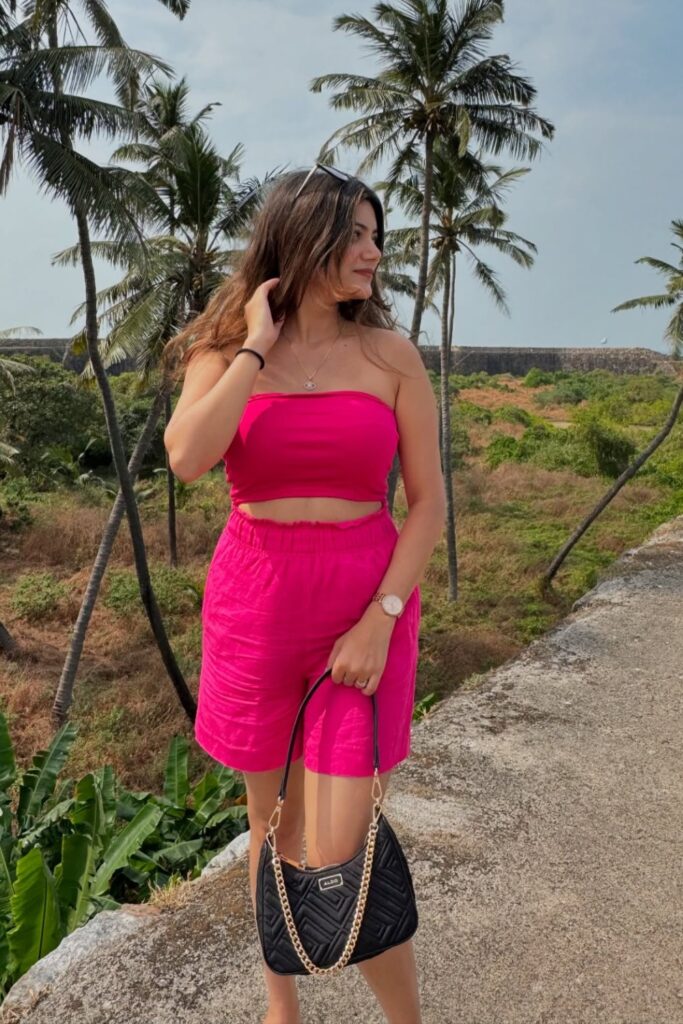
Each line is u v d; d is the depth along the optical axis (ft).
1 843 15.55
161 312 45.16
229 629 4.60
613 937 6.88
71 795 21.04
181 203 43.16
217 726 4.76
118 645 45.83
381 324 4.83
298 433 4.28
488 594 55.98
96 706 38.22
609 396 157.17
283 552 4.41
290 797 4.94
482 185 58.59
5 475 79.51
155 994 6.15
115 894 14.21
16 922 9.34
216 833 16.08
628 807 9.00
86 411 85.25
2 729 18.74
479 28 45.34
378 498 4.60
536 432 108.37
